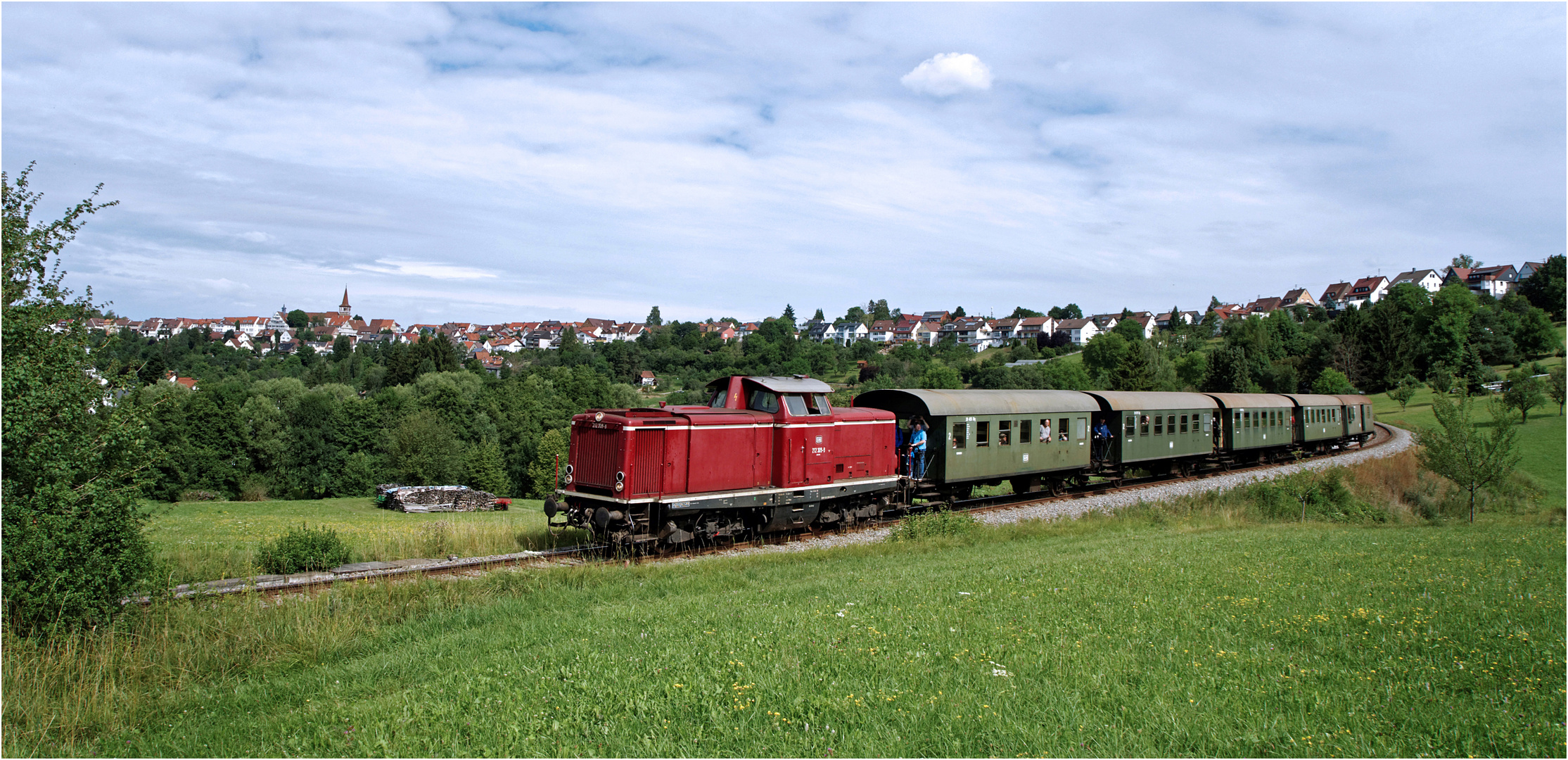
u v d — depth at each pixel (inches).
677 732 256.7
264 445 2642.7
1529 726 256.7
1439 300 3720.5
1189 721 257.8
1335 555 593.9
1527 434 2034.9
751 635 354.6
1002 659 321.7
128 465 390.9
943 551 642.2
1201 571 511.2
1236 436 1358.3
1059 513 896.9
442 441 2691.9
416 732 262.1
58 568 350.0
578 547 644.7
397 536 648.4
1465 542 700.7
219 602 410.0
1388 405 3225.9
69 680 309.1
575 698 284.0
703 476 657.6
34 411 357.7
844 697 279.6
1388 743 245.3
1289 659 323.3
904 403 906.1
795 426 724.7
